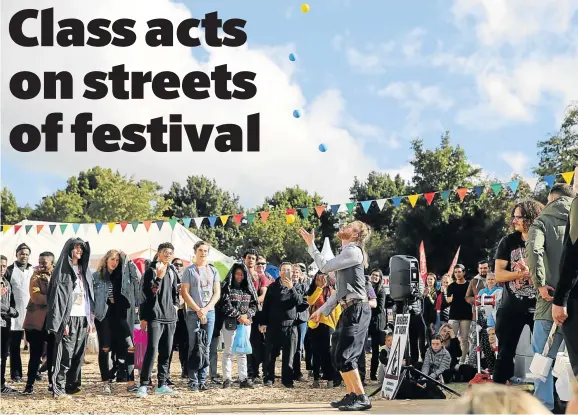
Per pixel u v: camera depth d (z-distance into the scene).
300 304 9.53
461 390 8.47
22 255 10.18
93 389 9.15
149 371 8.35
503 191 34.91
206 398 8.20
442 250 34.94
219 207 71.75
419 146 38.91
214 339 9.57
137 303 11.10
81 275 8.36
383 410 6.39
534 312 6.23
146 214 49.53
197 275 8.80
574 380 2.49
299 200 61.34
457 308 10.89
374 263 38.44
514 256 6.30
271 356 9.69
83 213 54.53
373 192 49.88
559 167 32.03
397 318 7.86
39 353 8.74
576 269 4.16
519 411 1.41
